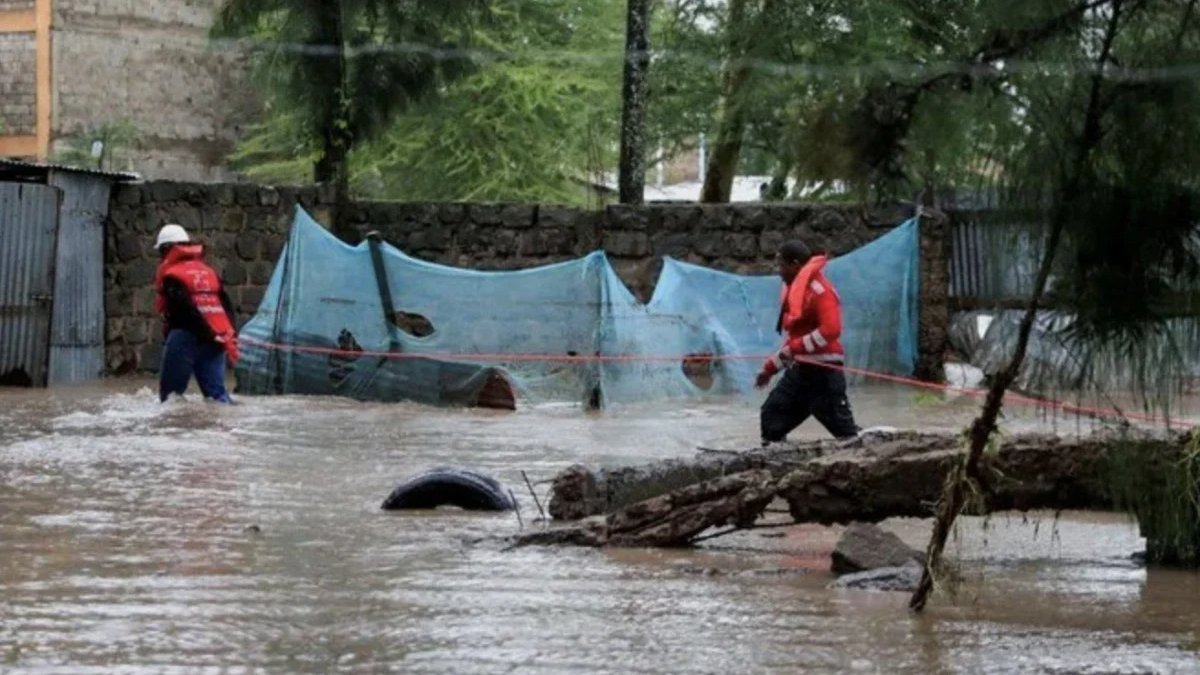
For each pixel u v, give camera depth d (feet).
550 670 47.50
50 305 161.48
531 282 146.72
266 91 200.34
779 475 69.77
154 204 176.14
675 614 55.72
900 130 40.63
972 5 40.37
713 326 152.56
